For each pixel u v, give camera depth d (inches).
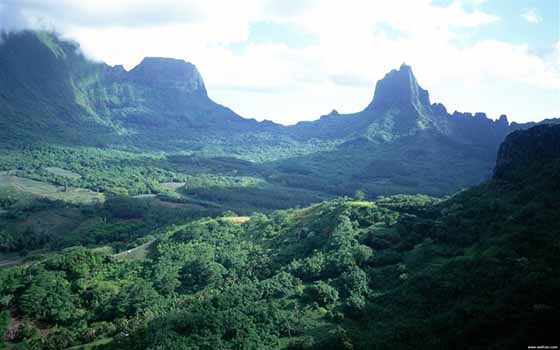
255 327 3496.6
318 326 3474.4
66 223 7623.0
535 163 4603.8
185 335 3469.5
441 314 3115.2
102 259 5167.3
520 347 2321.6
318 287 3833.7
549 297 2615.7
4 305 4242.1
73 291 4522.6
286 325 3481.8
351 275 3912.4
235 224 6333.7
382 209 5137.8
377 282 3905.0
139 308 4163.4
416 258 4037.9
